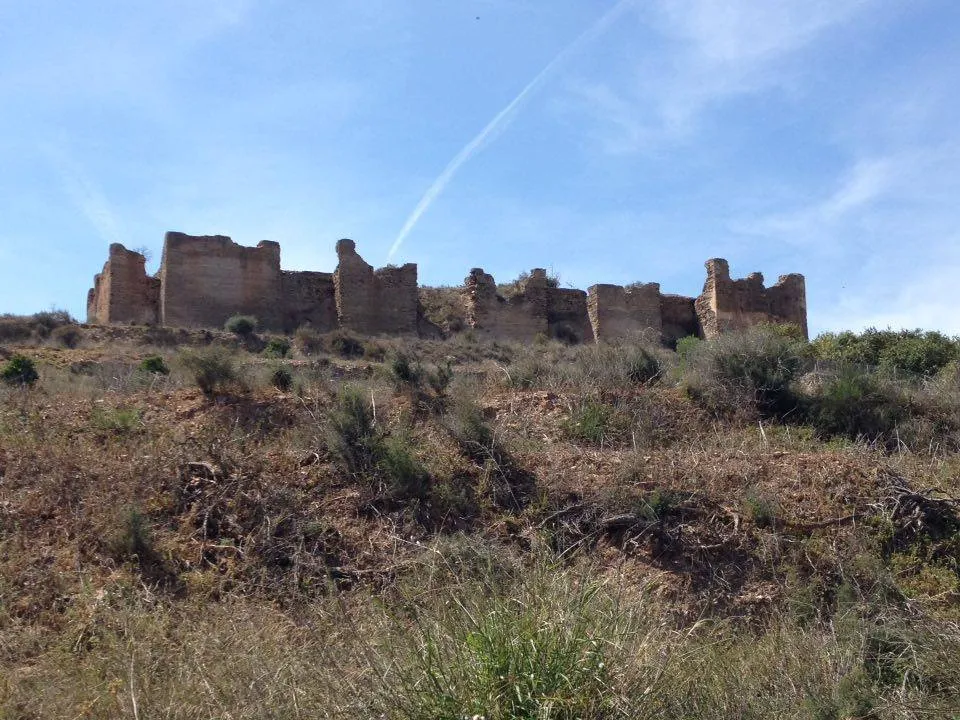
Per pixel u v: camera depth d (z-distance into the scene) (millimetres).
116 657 7219
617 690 6199
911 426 14156
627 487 10844
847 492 10953
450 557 8648
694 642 7914
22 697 6715
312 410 12625
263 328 35750
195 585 8930
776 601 9305
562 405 13984
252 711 6254
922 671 7297
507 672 6102
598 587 7125
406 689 6023
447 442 11930
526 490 10984
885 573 9391
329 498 10516
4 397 13422
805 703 6902
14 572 8883
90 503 9977
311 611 8227
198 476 10570
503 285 44781
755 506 10438
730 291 42188
